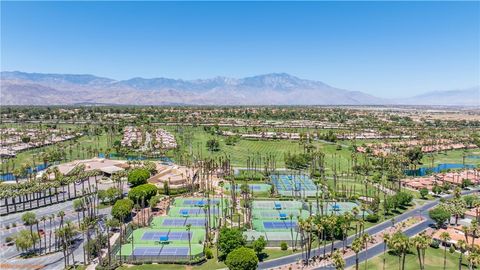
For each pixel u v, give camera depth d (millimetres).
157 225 177750
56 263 139875
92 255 145875
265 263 143500
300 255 150625
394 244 129125
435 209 181500
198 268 138250
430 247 158250
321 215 169750
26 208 199500
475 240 157375
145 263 142625
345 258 147250
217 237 164250
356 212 181625
